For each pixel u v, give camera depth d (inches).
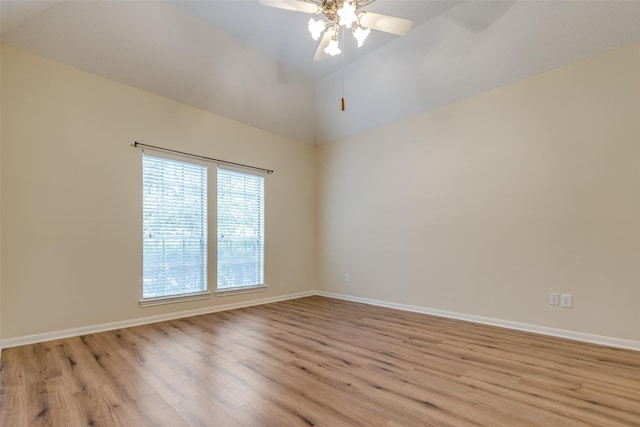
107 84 132.0
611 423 63.9
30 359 97.1
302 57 154.6
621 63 109.4
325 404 71.3
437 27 129.5
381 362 95.7
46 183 116.7
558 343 112.2
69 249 121.0
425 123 162.9
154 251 144.6
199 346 110.0
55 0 98.5
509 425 63.3
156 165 146.5
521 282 129.6
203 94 156.3
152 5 116.7
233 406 70.5
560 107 121.6
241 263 178.7
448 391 77.3
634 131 107.0
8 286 108.3
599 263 112.3
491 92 139.8
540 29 114.8
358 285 192.4
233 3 118.9
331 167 211.3
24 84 113.4
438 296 155.5
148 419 65.5
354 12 84.3
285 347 109.0
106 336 121.1
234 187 176.9
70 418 65.8
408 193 169.3
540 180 125.9
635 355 100.1
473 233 144.2
